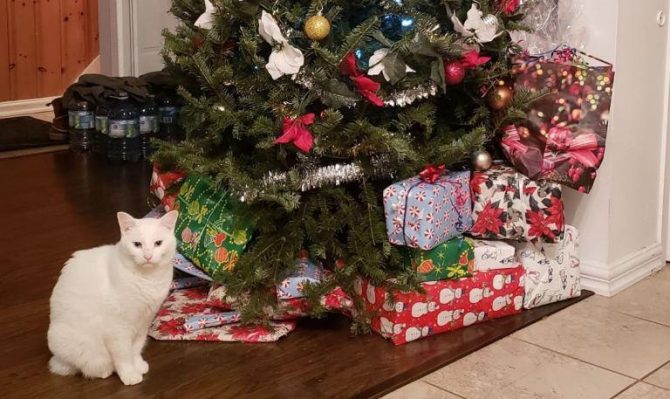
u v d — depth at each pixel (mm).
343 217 2236
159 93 4367
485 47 2299
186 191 2402
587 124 2330
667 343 2240
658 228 2812
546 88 2285
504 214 2309
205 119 2301
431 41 2059
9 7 5508
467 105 2436
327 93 2094
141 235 1878
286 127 2068
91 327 1919
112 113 4230
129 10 4766
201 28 2199
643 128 2650
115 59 4840
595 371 2070
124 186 3822
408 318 2178
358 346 2186
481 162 2338
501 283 2334
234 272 2215
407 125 2232
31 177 3951
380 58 2086
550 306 2471
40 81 5766
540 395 1943
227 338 2201
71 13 5859
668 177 2793
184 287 2498
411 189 2111
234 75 2256
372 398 1918
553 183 2293
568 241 2477
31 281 2650
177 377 2006
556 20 2525
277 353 2143
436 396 1935
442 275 2213
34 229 3176
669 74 2691
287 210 2143
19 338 2229
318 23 2018
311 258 2316
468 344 2201
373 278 2182
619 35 2473
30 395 1908
